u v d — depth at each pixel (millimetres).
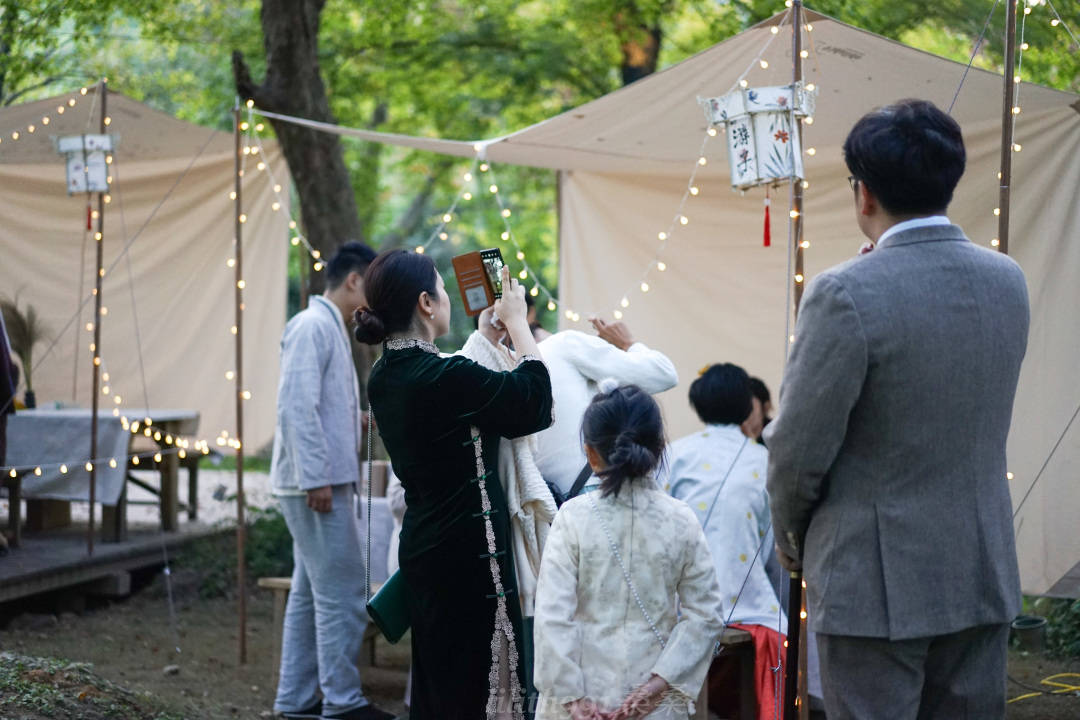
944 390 2205
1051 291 5172
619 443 2922
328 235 8273
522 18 11859
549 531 3055
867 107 5188
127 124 7340
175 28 10547
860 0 8641
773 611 4176
